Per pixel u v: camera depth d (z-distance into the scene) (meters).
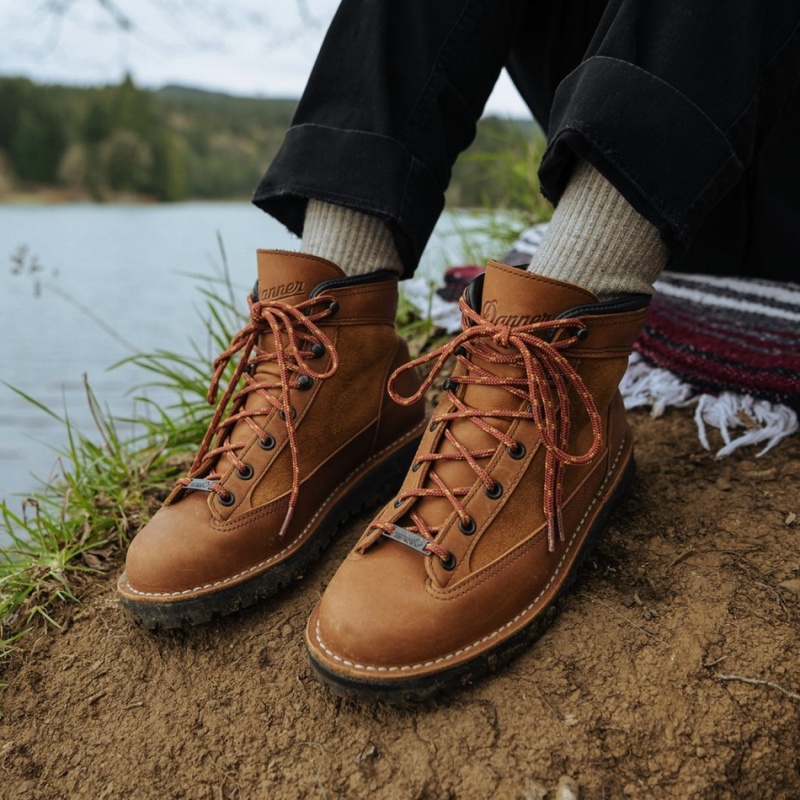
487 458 0.84
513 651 0.83
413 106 0.98
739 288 1.37
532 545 0.84
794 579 0.92
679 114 0.78
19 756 0.87
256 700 0.87
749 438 1.18
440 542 0.80
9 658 1.02
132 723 0.88
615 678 0.82
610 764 0.75
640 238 0.86
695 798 0.73
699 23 0.77
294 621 0.96
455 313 1.76
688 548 0.99
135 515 1.29
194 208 14.75
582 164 0.87
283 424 0.96
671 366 1.36
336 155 0.97
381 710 0.82
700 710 0.78
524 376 0.84
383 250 1.03
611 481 0.98
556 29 1.13
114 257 5.38
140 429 1.92
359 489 1.08
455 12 0.97
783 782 0.76
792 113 1.08
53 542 1.22
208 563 0.90
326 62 0.99
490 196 2.92
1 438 1.93
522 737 0.77
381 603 0.78
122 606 0.93
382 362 1.06
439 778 0.75
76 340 2.94
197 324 3.18
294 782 0.78
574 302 0.83
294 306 0.96
